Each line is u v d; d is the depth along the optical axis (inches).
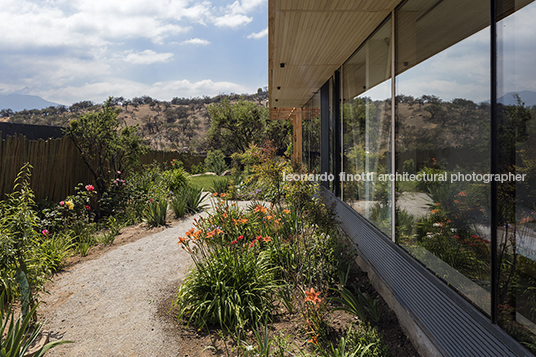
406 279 111.1
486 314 68.7
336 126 240.7
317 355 100.7
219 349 110.3
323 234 166.2
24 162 241.0
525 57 57.4
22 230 139.6
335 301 139.6
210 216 217.8
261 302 131.5
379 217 145.3
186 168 843.4
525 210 57.9
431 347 93.1
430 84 95.3
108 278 168.6
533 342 55.9
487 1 67.4
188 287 139.3
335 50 192.5
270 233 186.7
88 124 302.5
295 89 316.5
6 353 88.0
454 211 82.3
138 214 303.1
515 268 60.4
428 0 96.6
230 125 1144.8
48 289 156.5
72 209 247.4
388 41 135.5
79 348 111.1
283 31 159.9
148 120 3193.9
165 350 110.5
